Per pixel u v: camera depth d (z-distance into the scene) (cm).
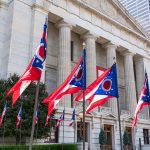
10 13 3228
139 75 5253
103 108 3953
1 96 2403
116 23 4603
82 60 1623
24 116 2366
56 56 3916
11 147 2092
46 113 2514
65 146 2519
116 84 1551
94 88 1606
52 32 3956
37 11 3362
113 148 3897
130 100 4534
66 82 1599
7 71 2925
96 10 4206
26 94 2456
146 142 4719
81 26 3962
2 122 2317
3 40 3198
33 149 2212
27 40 3212
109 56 4434
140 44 5272
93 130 3612
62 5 3759
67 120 3275
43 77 3125
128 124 4294
